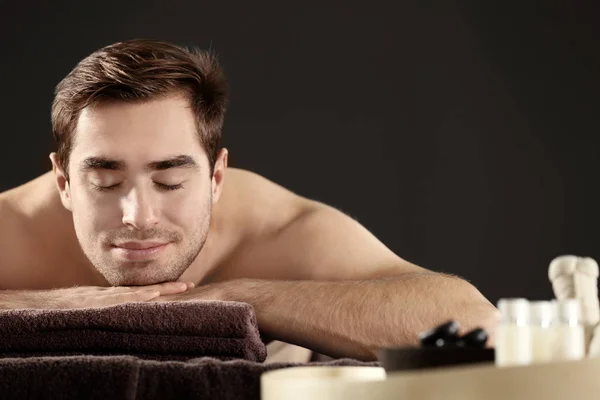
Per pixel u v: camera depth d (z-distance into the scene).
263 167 4.46
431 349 0.85
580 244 4.33
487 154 4.39
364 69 4.46
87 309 1.23
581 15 4.39
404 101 4.45
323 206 2.02
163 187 1.64
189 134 1.66
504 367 0.71
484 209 4.38
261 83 4.48
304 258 1.88
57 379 1.04
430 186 4.40
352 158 4.44
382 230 4.41
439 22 4.46
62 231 1.96
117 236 1.64
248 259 1.92
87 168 1.63
